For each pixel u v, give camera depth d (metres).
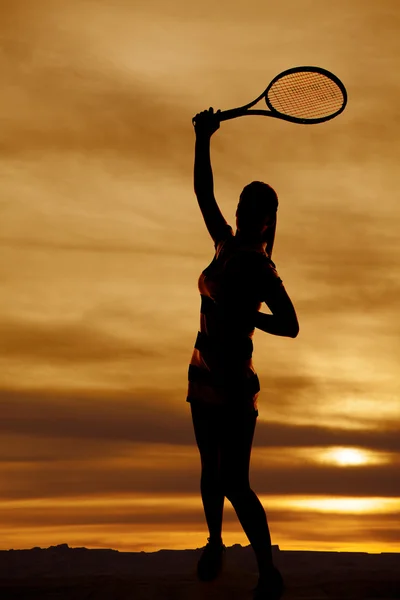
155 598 6.92
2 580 7.63
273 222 7.17
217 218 7.53
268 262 6.88
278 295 6.80
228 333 6.88
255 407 6.96
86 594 7.10
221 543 7.16
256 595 6.76
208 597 6.89
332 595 7.36
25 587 7.33
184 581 7.52
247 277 6.84
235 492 6.84
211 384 6.89
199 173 7.67
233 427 6.87
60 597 7.09
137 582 7.46
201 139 7.76
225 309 6.88
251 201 7.03
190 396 6.99
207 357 6.92
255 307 6.89
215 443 6.95
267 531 6.82
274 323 6.80
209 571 7.13
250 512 6.81
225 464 6.87
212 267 7.02
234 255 6.91
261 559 6.78
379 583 7.55
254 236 7.04
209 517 7.11
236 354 6.88
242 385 6.88
